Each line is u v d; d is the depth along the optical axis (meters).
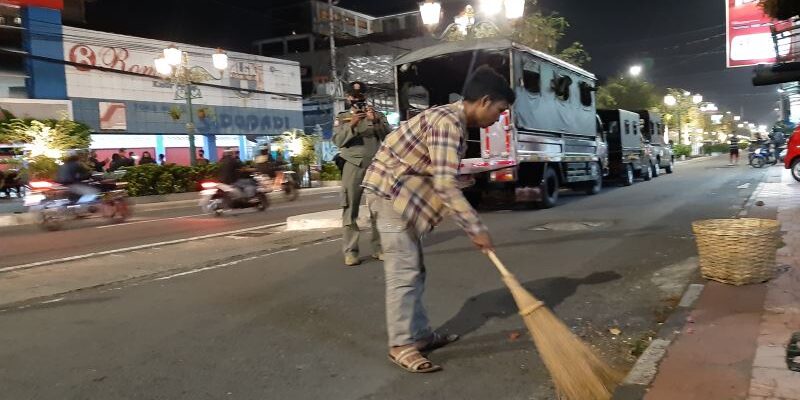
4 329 4.65
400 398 3.33
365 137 6.44
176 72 21.20
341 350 4.07
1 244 10.07
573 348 3.08
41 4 22.62
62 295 5.71
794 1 6.45
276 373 3.71
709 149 62.19
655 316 4.65
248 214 14.13
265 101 31.80
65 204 12.43
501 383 3.50
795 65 5.83
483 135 11.32
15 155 19.25
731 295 4.64
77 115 23.91
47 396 3.42
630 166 19.33
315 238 8.70
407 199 3.57
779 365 3.25
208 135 29.16
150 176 19.89
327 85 38.78
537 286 5.57
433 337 4.05
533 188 12.13
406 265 3.70
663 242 7.52
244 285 5.90
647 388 3.10
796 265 5.45
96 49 24.45
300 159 26.80
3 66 21.88
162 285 6.02
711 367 3.29
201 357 3.99
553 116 12.95
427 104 13.21
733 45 22.28
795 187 13.70
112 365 3.88
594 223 9.50
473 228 3.30
